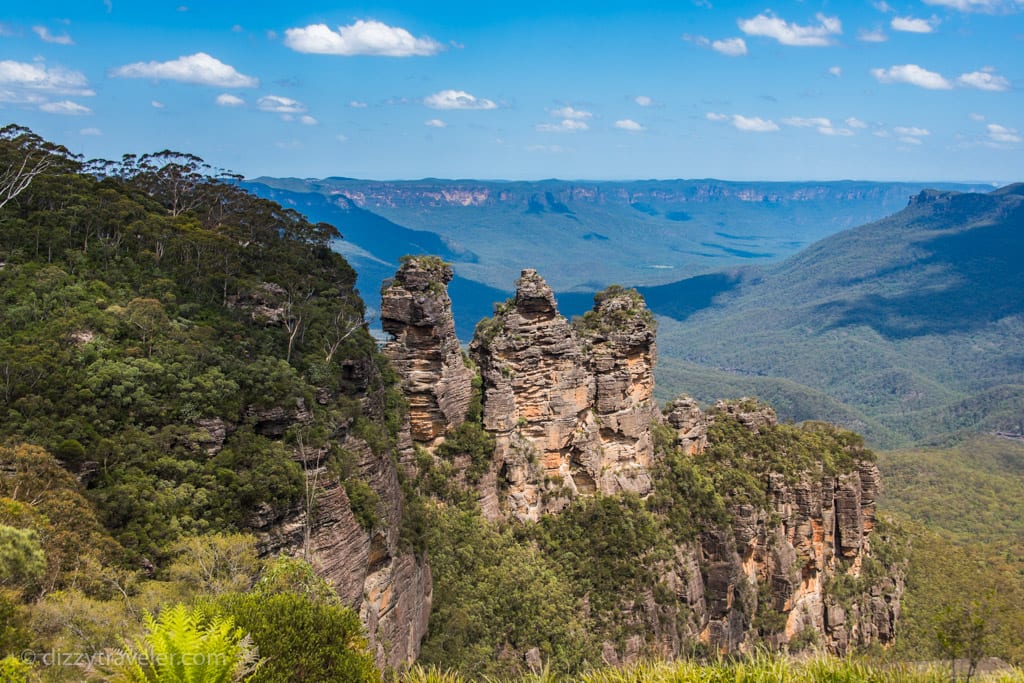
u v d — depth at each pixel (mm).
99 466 54438
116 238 83438
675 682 44469
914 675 42594
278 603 43062
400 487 80125
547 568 95375
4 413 54781
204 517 55062
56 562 44781
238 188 112500
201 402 60000
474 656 81688
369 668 43562
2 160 89562
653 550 101875
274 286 80812
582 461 104375
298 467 59938
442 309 94188
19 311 65250
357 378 75062
